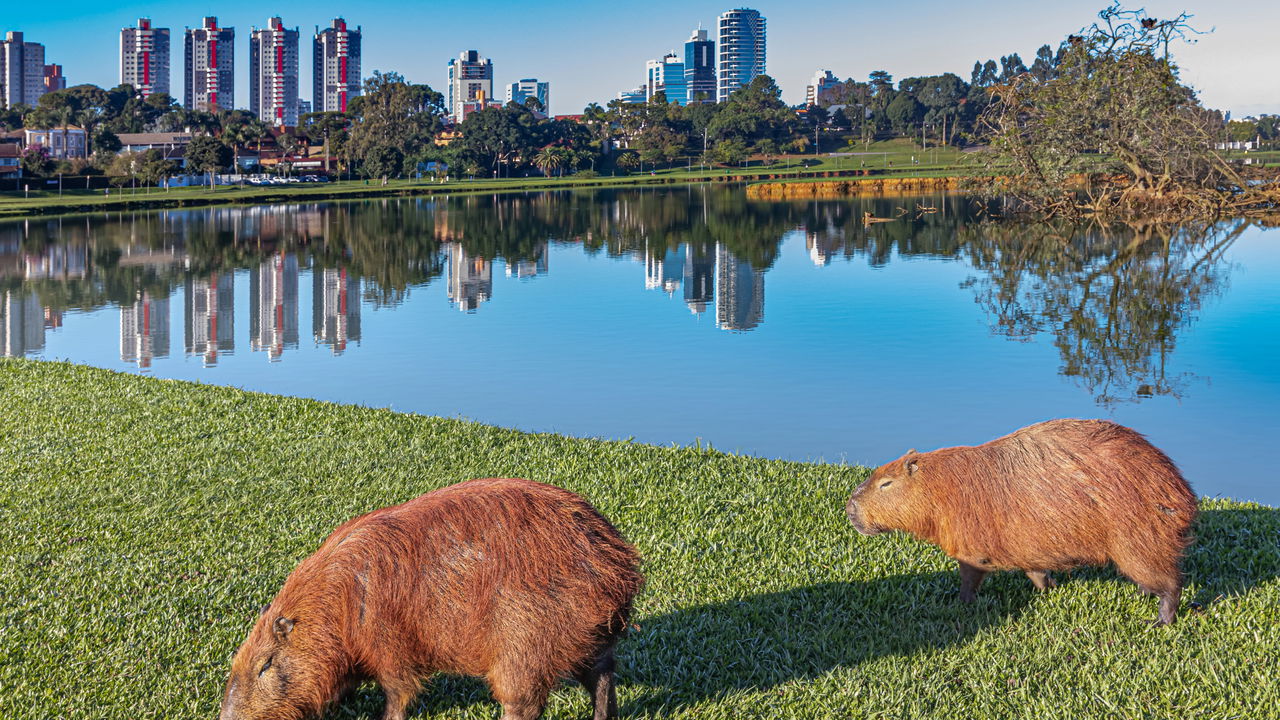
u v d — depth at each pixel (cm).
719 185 11412
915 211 5666
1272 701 421
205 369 1698
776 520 676
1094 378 1555
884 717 428
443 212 6956
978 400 1418
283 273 3356
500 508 392
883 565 587
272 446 875
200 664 483
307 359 1808
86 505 716
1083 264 3009
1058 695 438
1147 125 3919
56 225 5744
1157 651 465
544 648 379
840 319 2206
